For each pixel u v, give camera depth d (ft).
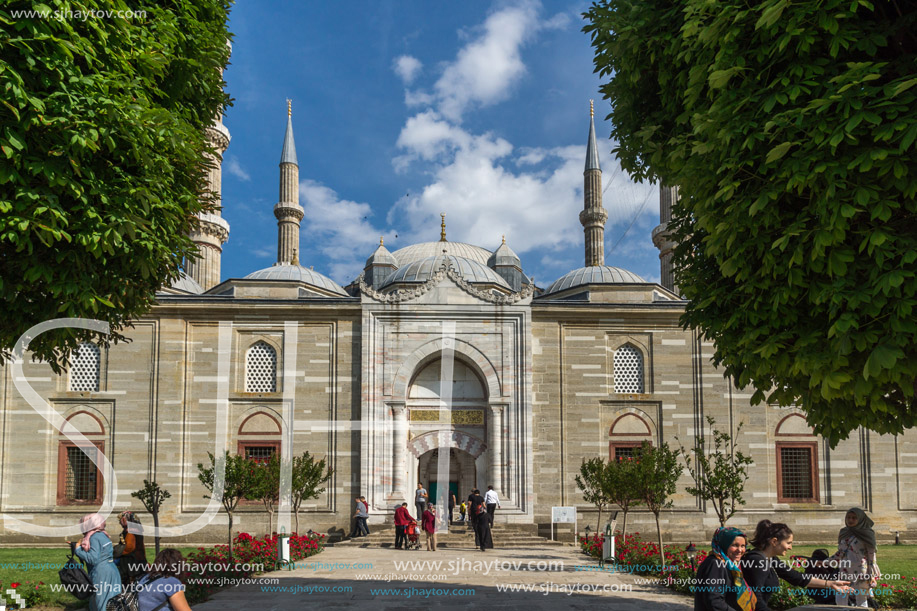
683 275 39.91
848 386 29.07
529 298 100.68
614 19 38.86
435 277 100.58
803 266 29.66
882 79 30.19
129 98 32.04
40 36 28.22
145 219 34.01
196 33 40.04
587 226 159.84
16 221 28.66
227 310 98.43
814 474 98.48
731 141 31.65
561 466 98.02
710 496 63.87
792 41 29.91
